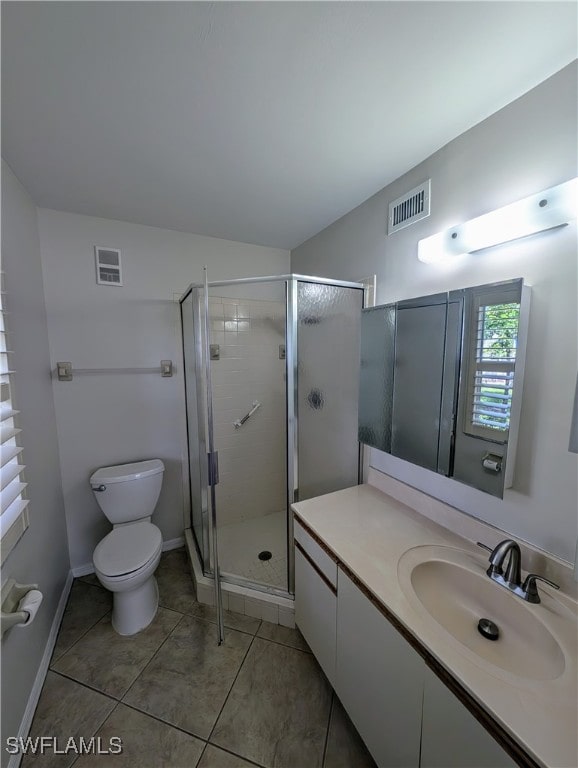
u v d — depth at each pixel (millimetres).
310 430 1732
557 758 573
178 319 2207
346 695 1153
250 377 2057
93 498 2062
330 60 882
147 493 2023
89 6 734
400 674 901
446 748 768
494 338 1064
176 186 1568
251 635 1604
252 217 1926
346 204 1763
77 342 1935
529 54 865
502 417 1046
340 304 1721
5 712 1047
